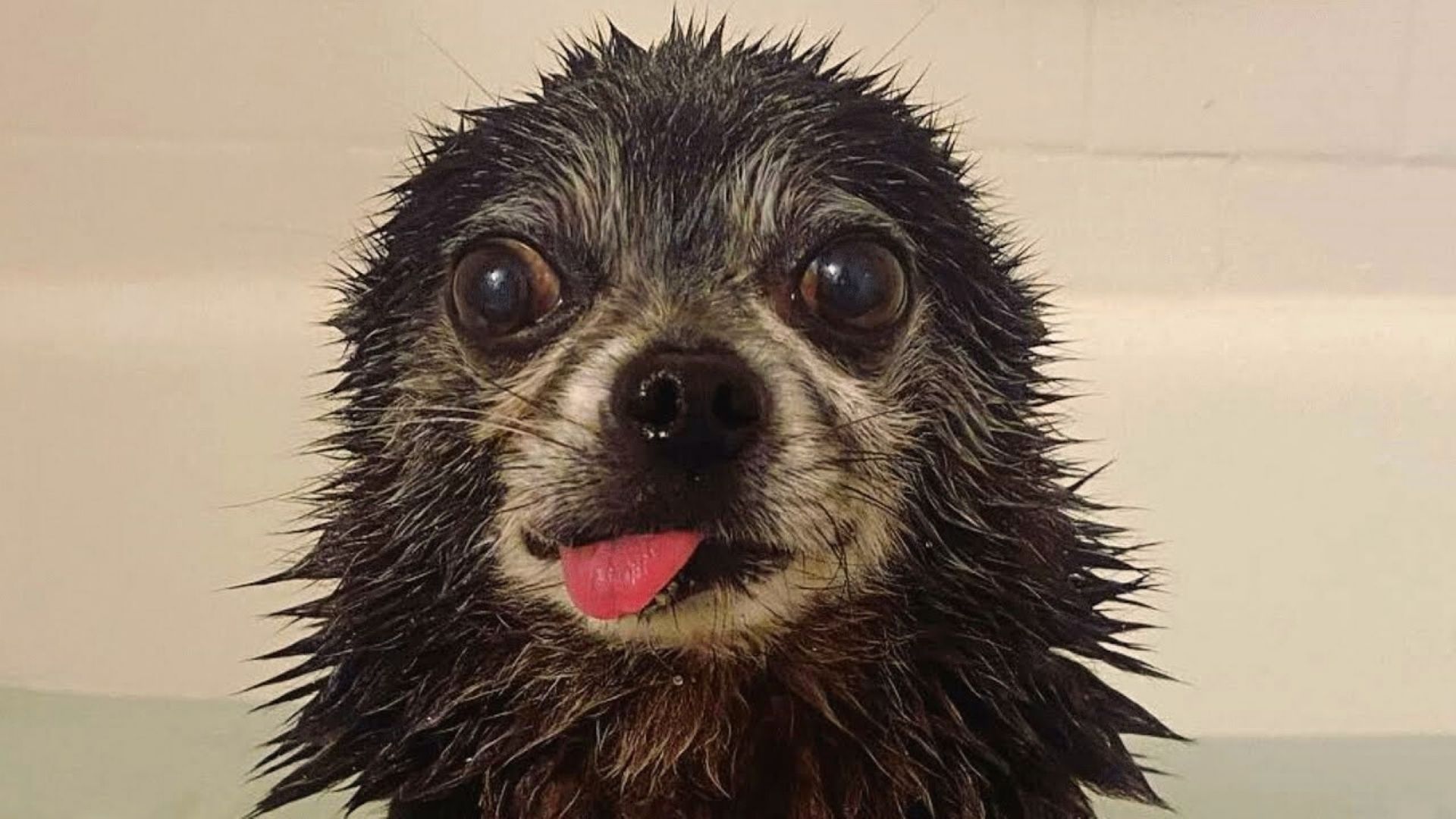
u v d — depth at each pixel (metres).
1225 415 0.95
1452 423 0.95
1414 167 0.99
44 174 0.99
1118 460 0.94
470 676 0.68
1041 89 0.95
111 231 0.99
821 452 0.63
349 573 0.72
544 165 0.69
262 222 0.95
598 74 0.74
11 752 0.87
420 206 0.73
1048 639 0.71
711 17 0.92
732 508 0.61
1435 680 0.91
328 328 0.94
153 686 0.91
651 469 0.60
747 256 0.66
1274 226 0.98
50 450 0.95
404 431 0.69
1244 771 0.86
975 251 0.73
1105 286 0.97
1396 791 0.86
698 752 0.67
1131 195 0.96
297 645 0.77
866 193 0.68
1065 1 0.95
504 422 0.65
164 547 0.93
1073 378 0.95
